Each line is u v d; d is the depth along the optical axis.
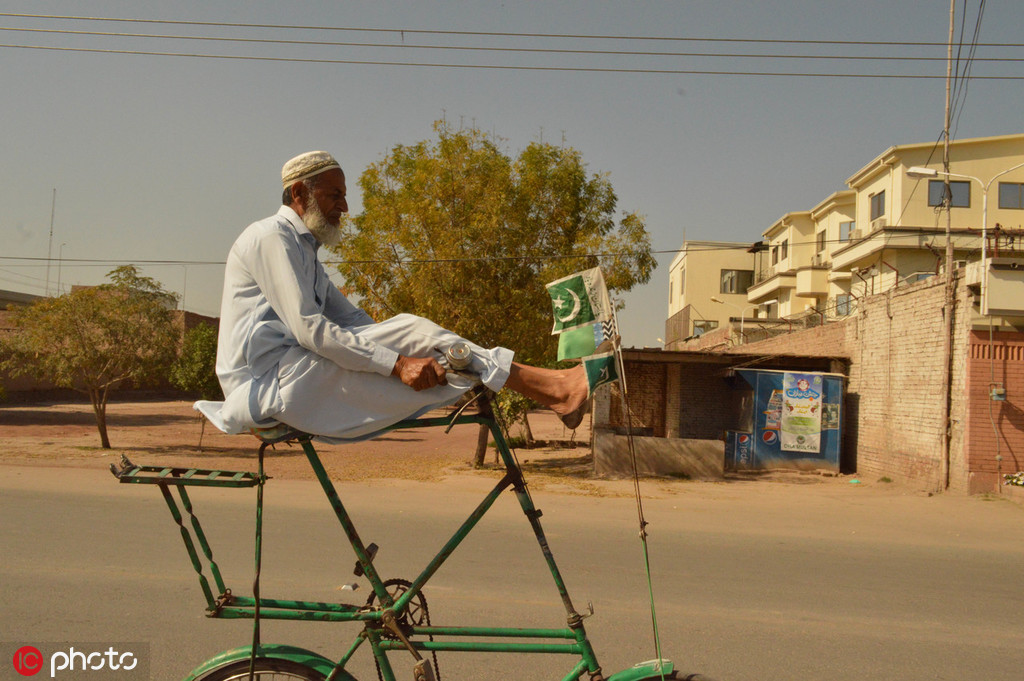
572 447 24.28
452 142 16.98
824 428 17.55
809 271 32.22
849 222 31.84
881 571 7.63
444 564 7.22
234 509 10.05
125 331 18.78
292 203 2.48
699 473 15.98
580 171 18.02
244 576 6.52
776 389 17.69
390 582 2.62
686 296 44.03
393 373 2.28
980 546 9.14
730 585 6.81
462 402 2.58
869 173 27.25
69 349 18.39
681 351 18.05
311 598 5.87
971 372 13.26
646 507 11.66
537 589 6.41
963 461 13.38
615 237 17.53
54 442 20.81
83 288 18.84
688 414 19.95
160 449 19.83
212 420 2.46
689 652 4.92
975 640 5.41
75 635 4.96
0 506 9.82
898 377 15.70
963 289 13.48
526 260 17.05
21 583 6.14
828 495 13.62
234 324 2.38
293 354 2.33
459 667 4.56
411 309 17.38
